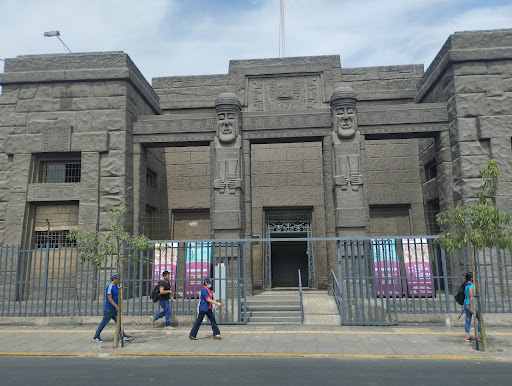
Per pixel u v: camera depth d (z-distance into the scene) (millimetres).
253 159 19000
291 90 18016
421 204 17969
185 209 18938
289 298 13844
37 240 14781
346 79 19156
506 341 9156
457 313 10992
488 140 13742
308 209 18938
